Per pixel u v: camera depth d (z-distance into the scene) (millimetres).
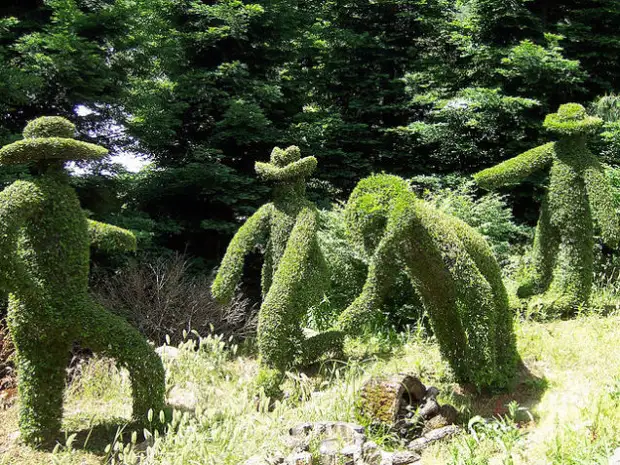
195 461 3807
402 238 4859
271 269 6230
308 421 4539
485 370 4863
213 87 10219
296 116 10859
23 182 4602
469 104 10500
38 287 4488
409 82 12156
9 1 8961
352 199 5105
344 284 7824
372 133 11961
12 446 4688
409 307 7262
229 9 9781
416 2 11953
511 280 8203
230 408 4594
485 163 11242
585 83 11820
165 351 6266
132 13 9141
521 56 10242
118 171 8797
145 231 8219
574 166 7020
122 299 7480
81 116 8523
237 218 9844
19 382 4695
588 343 5875
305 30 12031
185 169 9078
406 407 4551
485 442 4180
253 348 7387
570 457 3688
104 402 5672
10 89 7242
